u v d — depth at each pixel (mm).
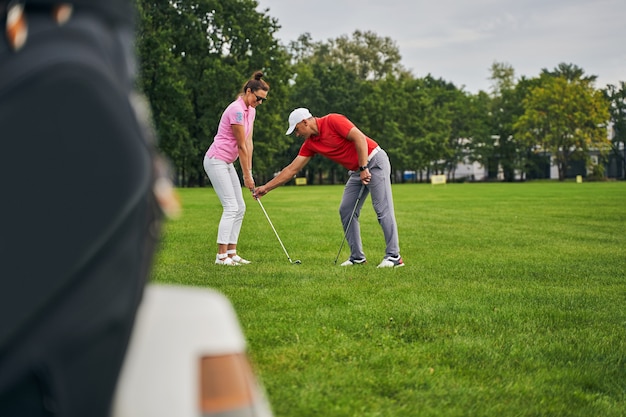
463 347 4762
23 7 1177
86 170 1146
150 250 1275
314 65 91562
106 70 1191
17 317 1106
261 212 22391
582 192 42562
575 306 6438
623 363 4555
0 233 1113
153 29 60781
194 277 7867
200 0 61844
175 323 1400
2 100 1125
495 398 3750
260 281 7578
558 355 4660
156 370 1337
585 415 3529
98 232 1146
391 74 93938
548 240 12922
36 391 1112
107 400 1196
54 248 1128
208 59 61844
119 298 1178
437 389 3865
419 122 93625
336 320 5484
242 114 9039
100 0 1234
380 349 4684
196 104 64688
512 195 38250
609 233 14469
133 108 1224
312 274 8164
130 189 1170
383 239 13094
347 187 9242
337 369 4172
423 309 5980
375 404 3588
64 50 1163
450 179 112500
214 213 21531
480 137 105562
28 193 1126
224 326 1417
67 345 1125
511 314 5906
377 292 6902
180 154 60906
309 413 3426
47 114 1134
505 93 108625
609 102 109938
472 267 9031
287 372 4086
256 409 1359
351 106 91562
